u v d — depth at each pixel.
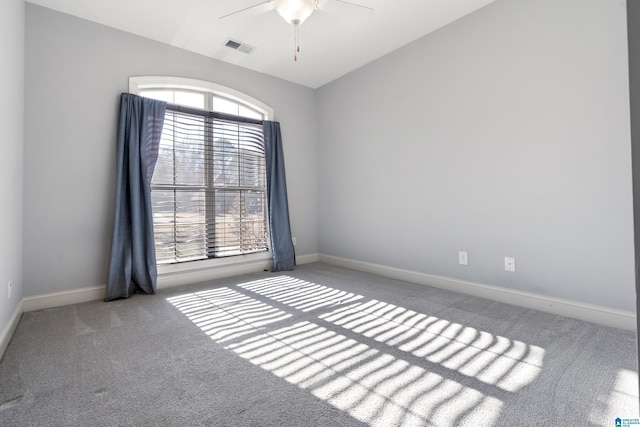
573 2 2.14
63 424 1.18
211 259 3.37
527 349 1.73
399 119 3.29
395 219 3.36
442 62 2.89
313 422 1.18
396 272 3.36
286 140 4.04
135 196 2.77
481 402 1.28
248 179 3.73
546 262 2.30
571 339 1.85
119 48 2.85
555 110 2.23
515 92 2.42
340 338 1.91
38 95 2.47
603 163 2.04
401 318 2.22
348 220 3.92
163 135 3.09
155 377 1.49
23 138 2.39
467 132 2.73
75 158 2.63
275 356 1.69
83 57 2.67
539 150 2.31
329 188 4.17
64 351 1.75
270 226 3.76
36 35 2.47
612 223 2.02
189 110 3.24
